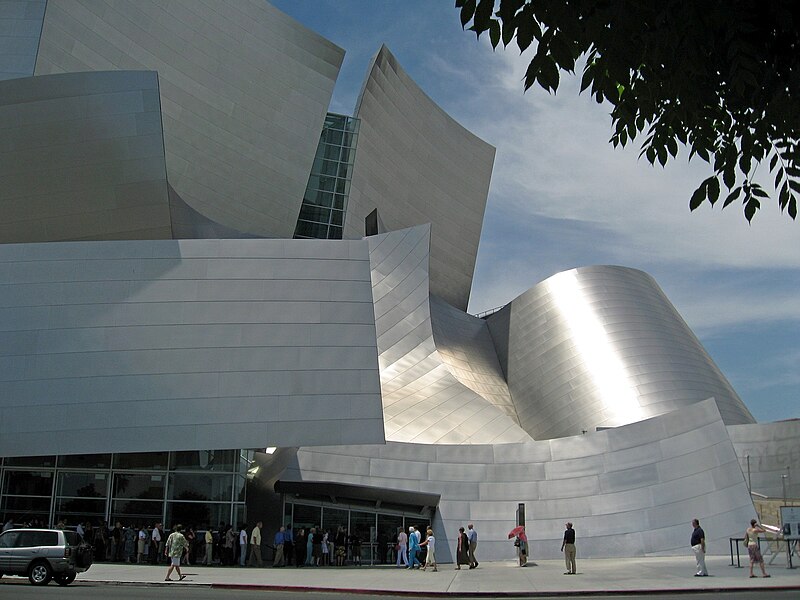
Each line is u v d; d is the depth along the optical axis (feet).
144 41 130.62
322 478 90.43
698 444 90.38
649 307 143.64
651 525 88.43
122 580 61.46
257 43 143.23
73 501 80.94
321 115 149.07
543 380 135.85
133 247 87.20
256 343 84.43
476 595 52.70
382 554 91.25
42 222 101.76
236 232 121.08
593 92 17.58
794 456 106.73
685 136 18.97
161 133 102.06
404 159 169.48
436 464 93.25
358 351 85.10
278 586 57.82
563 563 82.53
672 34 15.75
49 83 100.42
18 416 79.87
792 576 62.49
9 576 67.10
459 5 16.71
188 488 82.43
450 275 180.65
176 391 81.92
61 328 83.20
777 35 16.48
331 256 89.10
